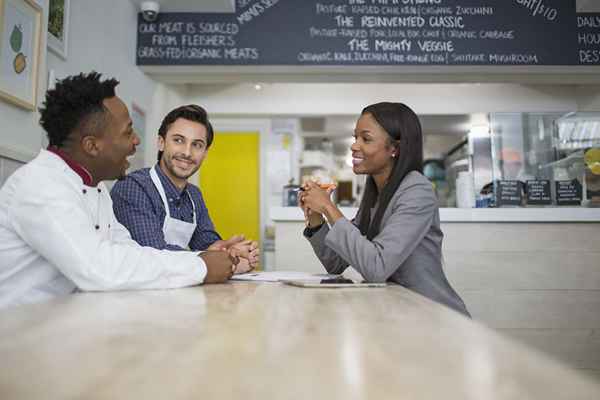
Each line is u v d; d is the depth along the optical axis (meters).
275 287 1.01
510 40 3.40
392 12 3.42
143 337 0.42
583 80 3.66
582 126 2.67
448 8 3.43
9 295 1.01
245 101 4.82
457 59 3.38
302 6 3.42
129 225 1.60
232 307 0.65
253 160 5.19
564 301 2.37
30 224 0.95
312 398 0.25
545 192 2.59
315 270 2.51
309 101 4.83
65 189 0.99
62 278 1.06
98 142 1.13
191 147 1.77
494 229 2.41
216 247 1.57
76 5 2.41
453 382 0.27
